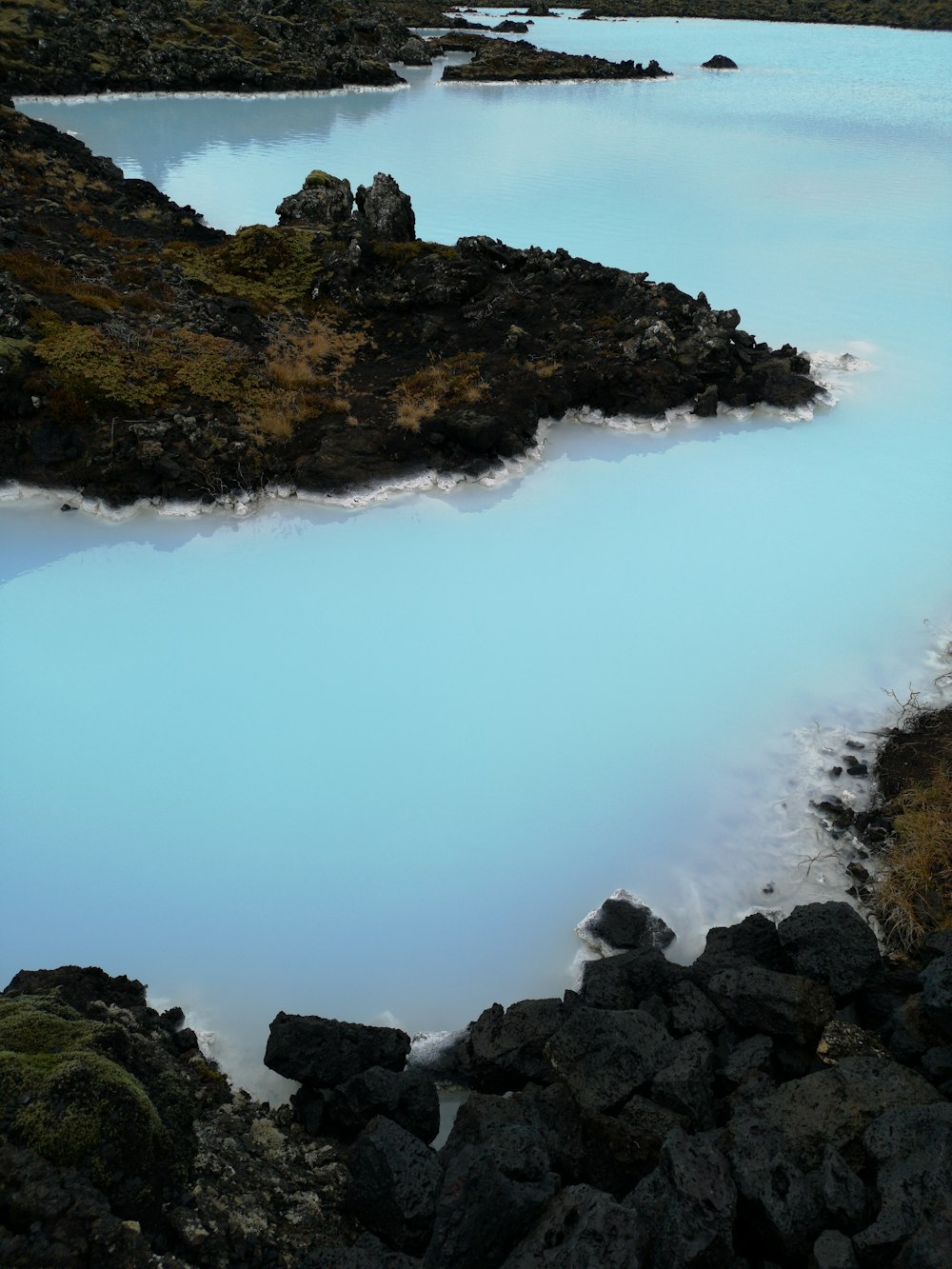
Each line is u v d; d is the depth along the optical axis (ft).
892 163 161.17
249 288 94.07
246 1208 26.63
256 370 79.20
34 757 48.88
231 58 221.05
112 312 83.35
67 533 65.10
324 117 197.36
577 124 193.77
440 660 55.57
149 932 40.65
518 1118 29.96
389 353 87.92
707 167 157.69
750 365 86.28
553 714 51.78
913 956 37.40
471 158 163.22
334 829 45.34
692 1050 30.32
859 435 80.18
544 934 40.75
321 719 51.52
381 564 63.62
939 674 53.72
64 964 39.22
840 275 111.45
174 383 74.59
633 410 81.15
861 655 55.47
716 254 116.67
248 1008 37.73
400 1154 27.78
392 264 98.37
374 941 40.42
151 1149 25.71
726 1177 25.41
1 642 56.08
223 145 170.19
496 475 72.59
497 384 79.71
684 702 52.42
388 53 266.98
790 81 254.27
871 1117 27.58
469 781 47.88
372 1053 32.91
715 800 46.62
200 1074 32.24
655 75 258.78
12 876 42.91
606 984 34.22
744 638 57.11
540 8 407.44
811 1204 25.16
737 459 76.74
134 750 49.47
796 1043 31.68
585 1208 24.57
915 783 45.70
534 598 60.70
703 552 65.00
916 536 66.80
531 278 96.63
